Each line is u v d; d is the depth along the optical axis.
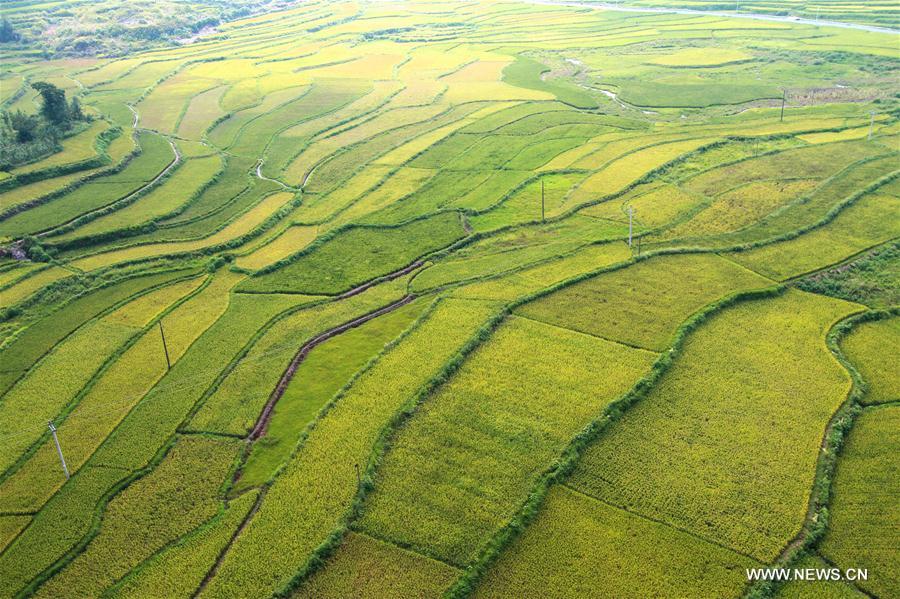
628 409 52.34
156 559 43.47
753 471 46.62
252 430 54.06
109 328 69.00
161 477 49.94
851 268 71.31
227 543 44.25
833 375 55.03
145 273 79.75
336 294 73.75
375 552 42.62
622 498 45.22
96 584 42.16
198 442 53.09
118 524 46.25
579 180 100.62
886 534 42.09
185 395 58.16
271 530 44.44
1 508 48.09
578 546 42.25
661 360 56.88
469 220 90.38
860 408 51.75
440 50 196.50
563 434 50.31
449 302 68.25
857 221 80.94
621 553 41.69
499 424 51.59
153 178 105.62
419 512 44.97
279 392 58.31
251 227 91.06
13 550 44.81
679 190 94.12
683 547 41.88
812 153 104.06
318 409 55.81
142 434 54.03
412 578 40.97
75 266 81.69
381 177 106.69
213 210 96.75
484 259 78.81
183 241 87.75
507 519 44.12
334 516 45.09
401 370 58.22
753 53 172.25
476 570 40.91
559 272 72.69
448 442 50.31
